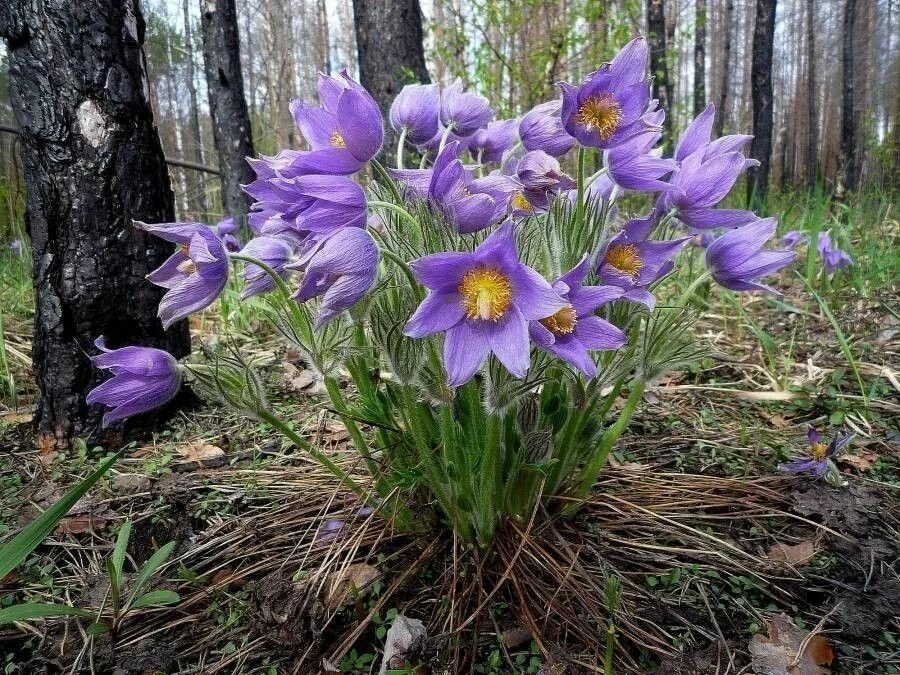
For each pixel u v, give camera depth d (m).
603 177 0.39
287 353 0.69
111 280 0.48
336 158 0.28
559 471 0.35
